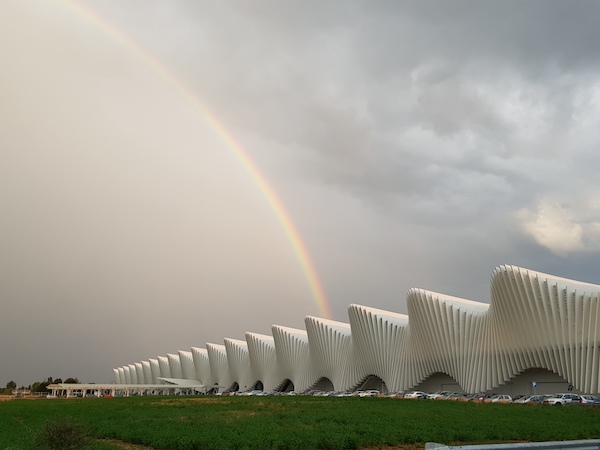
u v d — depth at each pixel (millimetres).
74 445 18484
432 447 12094
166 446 22453
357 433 24703
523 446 13141
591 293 55312
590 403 48750
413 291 79000
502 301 63531
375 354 87938
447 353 74625
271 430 25766
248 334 126312
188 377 164125
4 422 35469
